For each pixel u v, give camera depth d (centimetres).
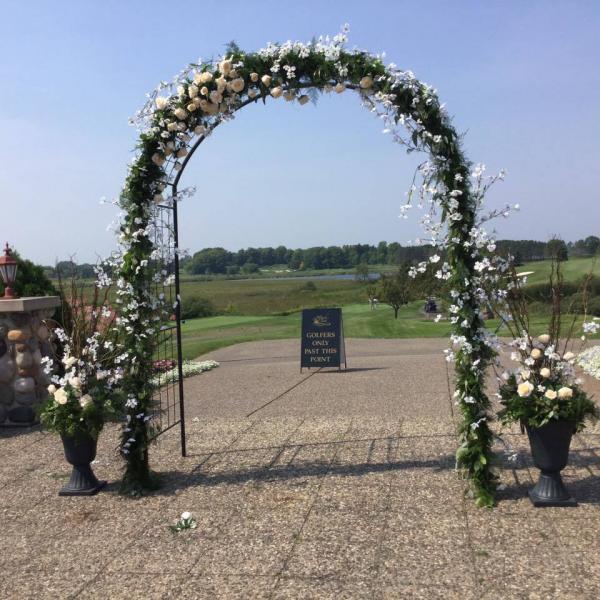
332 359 1212
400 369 1159
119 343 541
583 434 624
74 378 512
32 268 895
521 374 456
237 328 2516
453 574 352
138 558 397
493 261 463
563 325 1495
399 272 2755
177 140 537
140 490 516
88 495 522
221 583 357
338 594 337
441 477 516
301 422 745
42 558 405
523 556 370
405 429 679
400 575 354
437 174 463
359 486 505
